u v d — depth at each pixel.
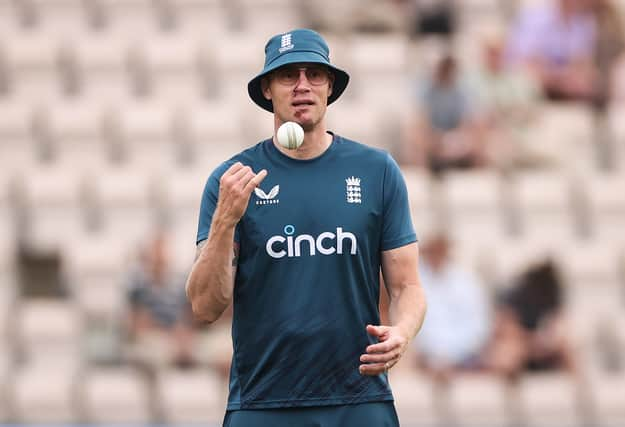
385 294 31.20
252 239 15.63
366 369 14.99
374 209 15.84
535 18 48.75
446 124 44.38
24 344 39.53
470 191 43.41
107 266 41.25
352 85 48.34
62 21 52.72
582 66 48.25
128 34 51.69
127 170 45.16
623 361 39.47
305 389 15.55
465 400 36.78
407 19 50.81
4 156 46.47
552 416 37.16
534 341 37.41
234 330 15.98
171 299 37.38
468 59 48.50
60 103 48.50
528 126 45.09
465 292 37.38
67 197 43.94
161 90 49.12
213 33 51.59
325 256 15.58
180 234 42.62
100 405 37.03
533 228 43.41
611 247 42.56
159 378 37.06
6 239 42.75
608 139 46.91
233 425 15.80
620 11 50.59
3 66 50.19
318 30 50.22
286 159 15.92
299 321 15.50
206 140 46.12
